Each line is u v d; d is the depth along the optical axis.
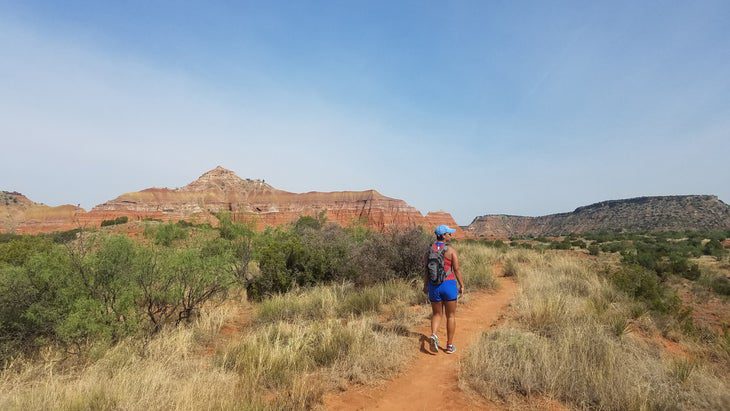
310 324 7.86
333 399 4.89
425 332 7.48
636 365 5.65
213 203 115.81
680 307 11.09
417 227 14.07
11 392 4.89
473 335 7.16
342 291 10.71
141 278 8.08
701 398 4.95
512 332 6.57
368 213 113.31
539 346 5.80
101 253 7.86
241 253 14.15
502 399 4.83
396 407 4.70
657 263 25.97
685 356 7.33
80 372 5.73
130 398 4.45
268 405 4.42
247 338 6.85
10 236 24.31
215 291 9.88
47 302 7.23
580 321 7.50
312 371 5.65
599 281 12.74
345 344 6.27
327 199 123.12
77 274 7.52
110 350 6.50
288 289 11.91
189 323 8.79
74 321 6.51
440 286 6.48
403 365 5.86
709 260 37.22
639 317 9.27
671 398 4.77
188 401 4.34
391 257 12.90
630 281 12.45
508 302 9.98
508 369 5.29
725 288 18.38
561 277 12.73
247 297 11.91
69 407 4.33
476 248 20.97
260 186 129.50
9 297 6.90
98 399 4.46
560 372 5.07
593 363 5.34
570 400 4.77
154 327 8.13
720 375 6.24
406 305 9.59
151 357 6.20
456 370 5.69
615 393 4.68
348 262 12.95
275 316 9.14
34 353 6.80
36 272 7.32
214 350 7.12
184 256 8.99
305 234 17.48
